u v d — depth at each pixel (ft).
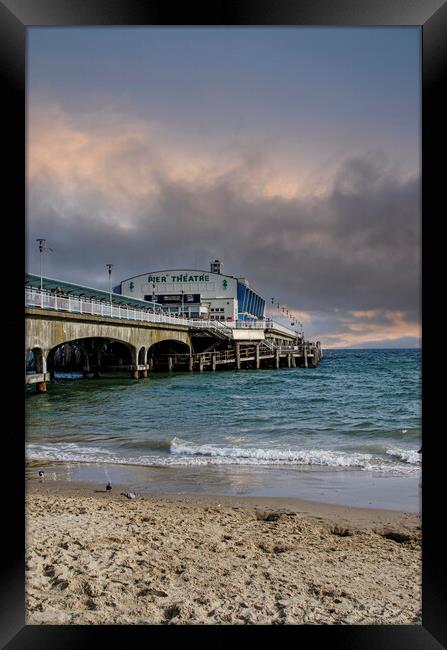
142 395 87.66
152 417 61.98
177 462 34.30
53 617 12.07
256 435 47.98
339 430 51.19
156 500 24.58
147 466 33.04
